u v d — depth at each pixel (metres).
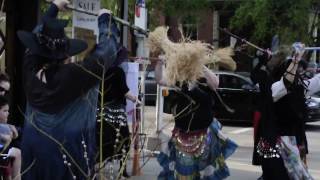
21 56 7.96
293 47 6.07
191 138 6.03
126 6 9.73
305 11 22.42
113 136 6.67
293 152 6.11
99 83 3.79
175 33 6.22
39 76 3.63
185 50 5.54
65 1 3.71
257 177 8.79
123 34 9.59
